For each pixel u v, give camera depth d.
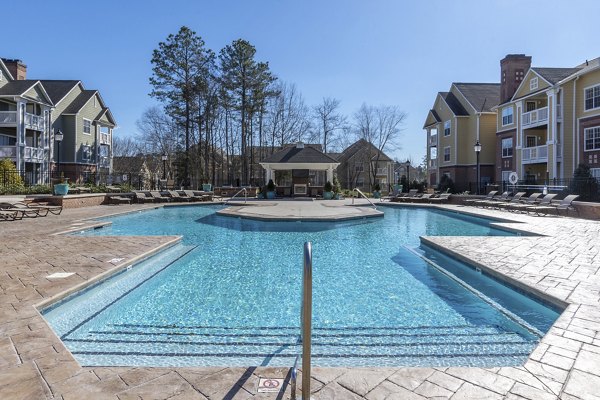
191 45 32.31
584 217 13.80
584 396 2.46
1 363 2.83
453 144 35.00
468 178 34.34
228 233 11.43
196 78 32.94
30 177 28.75
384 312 4.89
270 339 4.05
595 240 8.48
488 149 32.94
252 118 38.78
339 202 23.34
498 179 30.45
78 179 32.19
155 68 31.98
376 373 2.79
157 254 7.55
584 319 3.74
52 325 4.38
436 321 4.58
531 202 17.02
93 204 19.27
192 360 3.55
